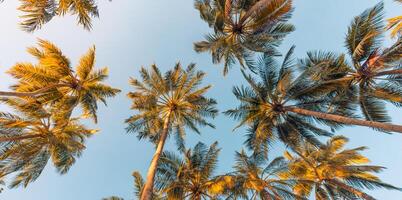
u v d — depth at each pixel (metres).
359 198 17.09
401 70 13.25
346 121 13.05
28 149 14.95
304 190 19.03
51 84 15.83
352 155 17.77
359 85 14.88
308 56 15.70
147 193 11.20
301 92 15.86
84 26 13.46
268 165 16.83
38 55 15.81
